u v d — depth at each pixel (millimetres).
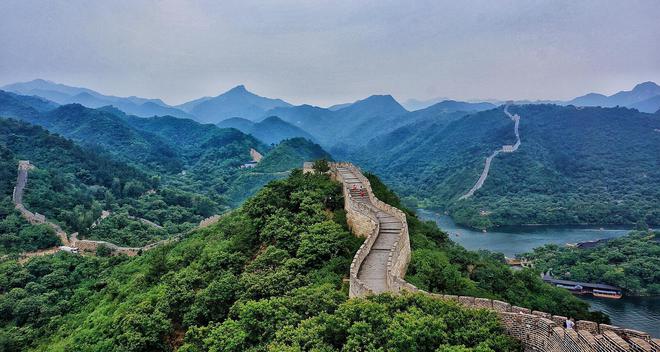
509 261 143000
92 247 118625
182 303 47500
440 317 25141
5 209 128750
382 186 72750
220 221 89500
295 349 25859
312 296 34281
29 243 116062
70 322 69000
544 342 22969
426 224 79250
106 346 46562
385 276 37438
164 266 64438
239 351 33156
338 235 50062
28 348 66938
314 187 66000
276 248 51875
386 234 48812
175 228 155875
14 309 75062
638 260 126562
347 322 26531
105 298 69312
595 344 19562
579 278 124312
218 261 54406
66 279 87688
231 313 40375
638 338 19266
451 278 45031
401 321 25047
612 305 109812
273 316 33875
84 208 156250
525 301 52281
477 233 195750
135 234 141125
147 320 44844
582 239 179000
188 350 38500
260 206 63594
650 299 112875
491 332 24266
